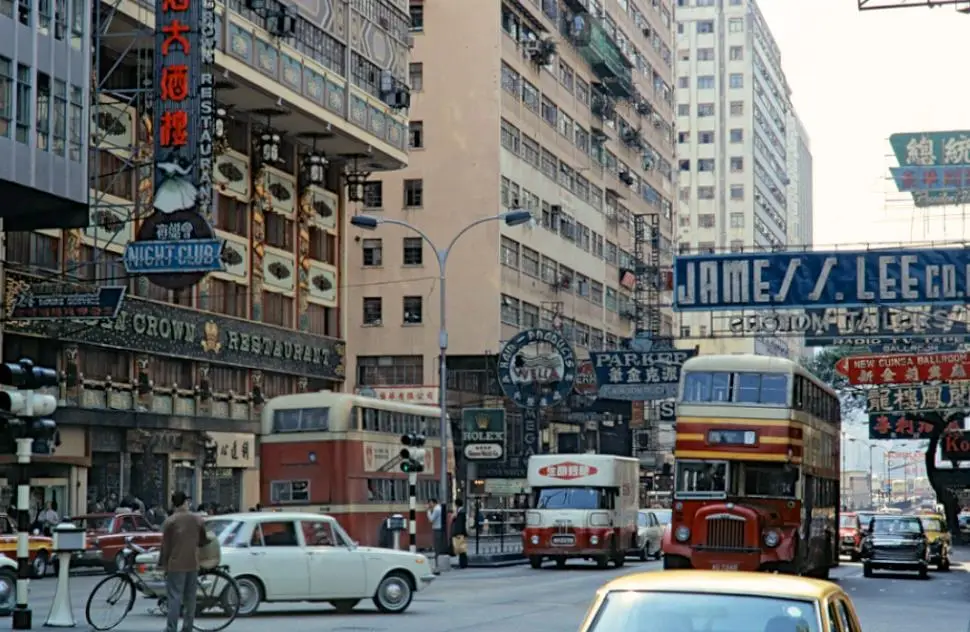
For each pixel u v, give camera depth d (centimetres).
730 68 17200
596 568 4684
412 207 7906
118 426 5025
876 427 8625
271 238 6109
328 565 2514
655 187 11319
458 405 7362
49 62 3991
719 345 16012
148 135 5131
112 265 5025
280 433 4159
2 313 4391
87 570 4288
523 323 8206
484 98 7888
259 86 5269
